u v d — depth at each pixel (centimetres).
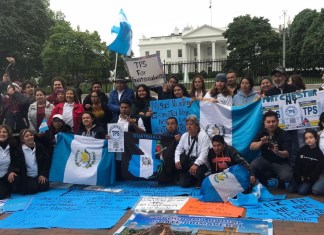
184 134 708
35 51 3491
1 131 692
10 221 545
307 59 1769
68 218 548
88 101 893
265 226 481
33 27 3612
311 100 697
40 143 734
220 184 609
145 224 501
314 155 622
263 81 796
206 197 607
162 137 731
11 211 597
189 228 477
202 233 461
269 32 4569
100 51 3697
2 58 3341
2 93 998
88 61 3609
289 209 555
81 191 707
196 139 691
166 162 719
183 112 786
